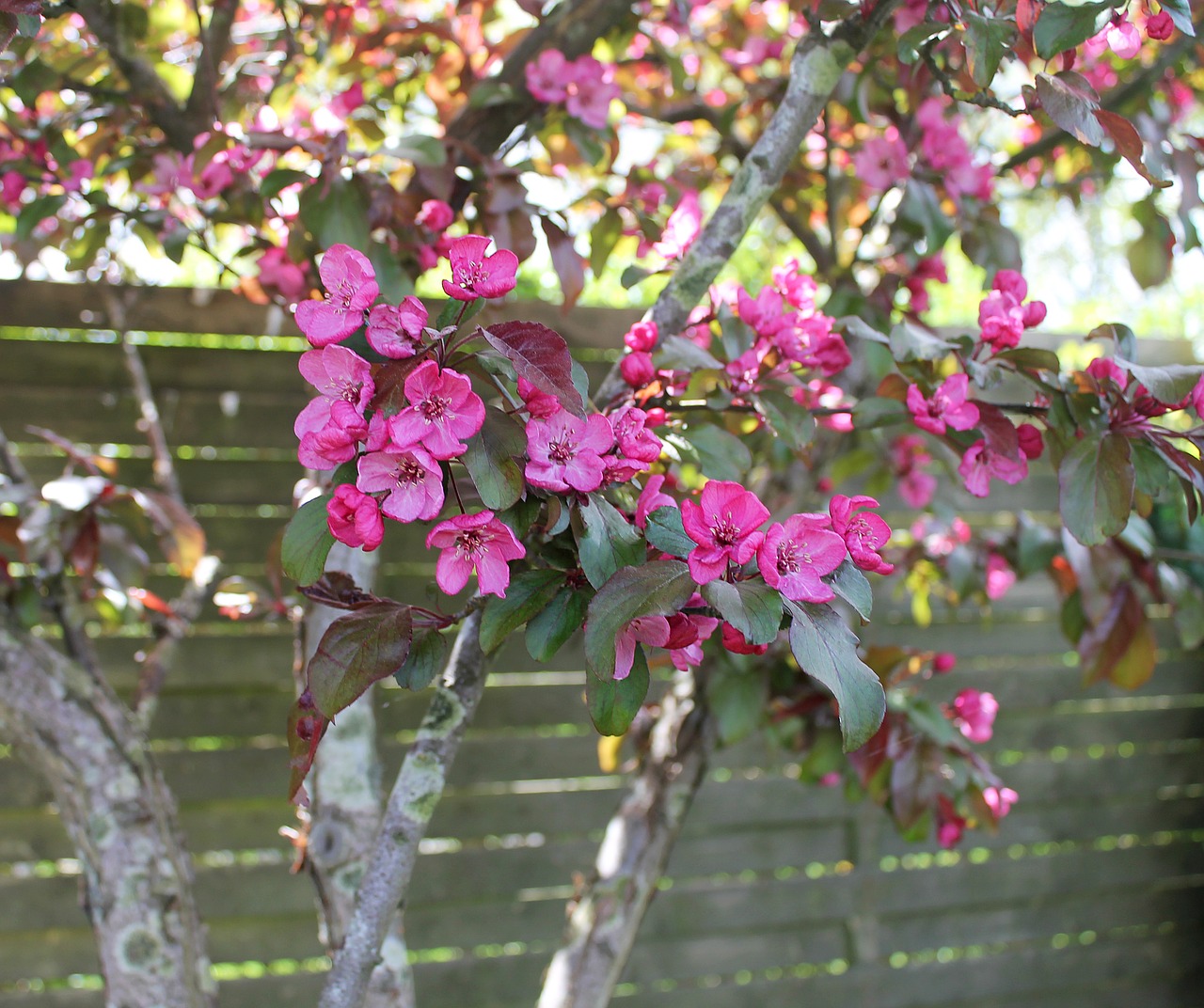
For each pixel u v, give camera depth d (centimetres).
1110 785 231
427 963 193
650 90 186
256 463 184
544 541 86
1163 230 147
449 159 120
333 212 110
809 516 80
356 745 112
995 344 100
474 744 195
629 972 204
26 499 122
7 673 110
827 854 216
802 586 79
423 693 188
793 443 100
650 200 137
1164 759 235
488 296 79
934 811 140
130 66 121
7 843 174
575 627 83
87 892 108
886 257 145
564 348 78
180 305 180
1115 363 98
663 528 82
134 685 178
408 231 116
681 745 135
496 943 197
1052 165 169
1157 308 501
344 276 80
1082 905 233
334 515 78
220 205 128
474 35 150
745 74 197
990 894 225
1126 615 140
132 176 129
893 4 98
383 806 117
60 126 125
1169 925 240
